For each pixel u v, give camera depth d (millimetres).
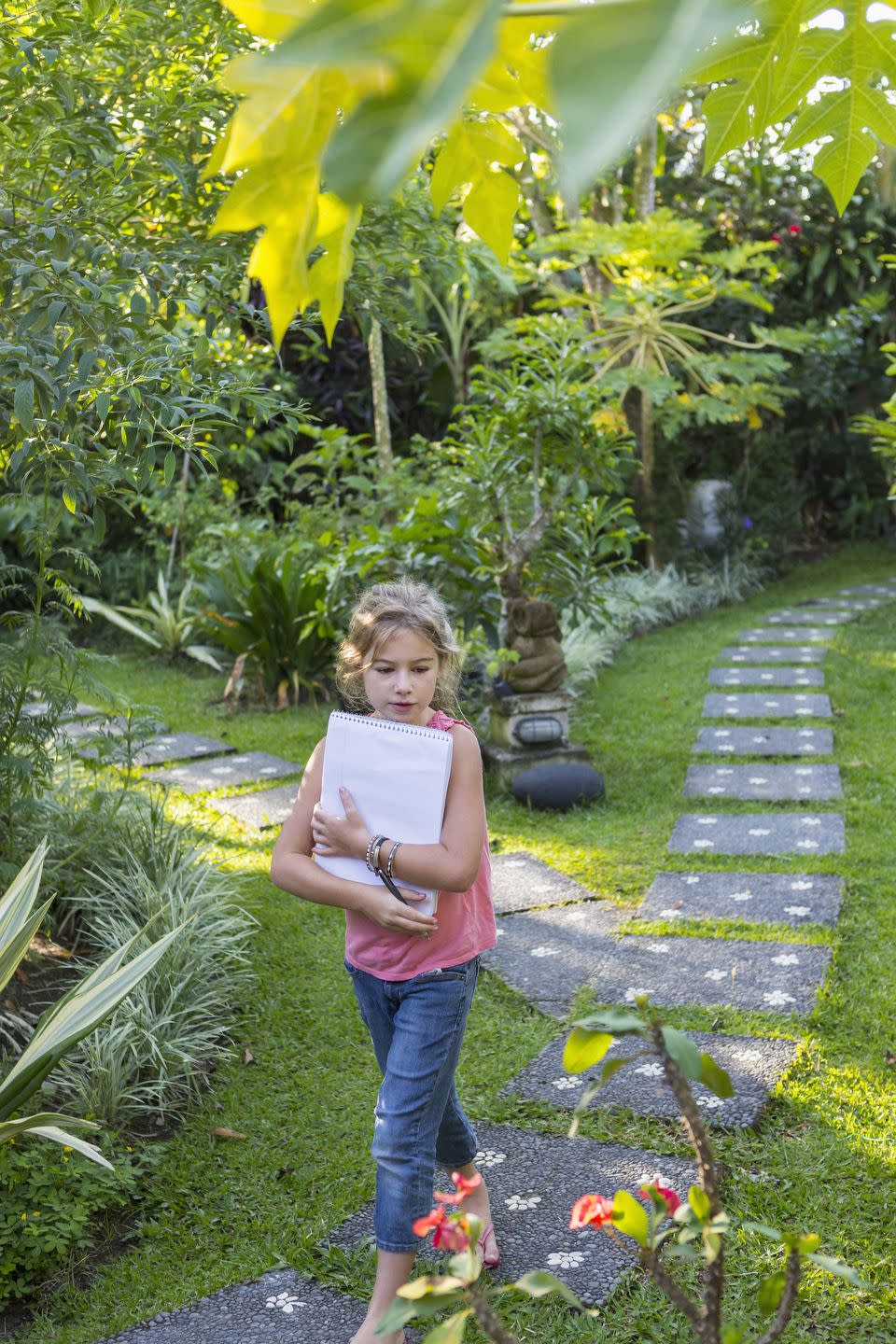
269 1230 2387
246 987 3494
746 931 3633
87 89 2777
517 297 10008
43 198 2926
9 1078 2271
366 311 3699
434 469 7207
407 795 1902
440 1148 2164
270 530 8688
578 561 5621
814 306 11773
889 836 4402
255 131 690
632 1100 2754
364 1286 2199
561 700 5383
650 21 418
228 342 4023
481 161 989
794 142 1000
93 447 2982
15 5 2652
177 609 8625
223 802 5281
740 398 9203
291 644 7023
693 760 5598
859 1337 1974
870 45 852
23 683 3516
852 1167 2428
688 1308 1140
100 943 3578
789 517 11352
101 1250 2379
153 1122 2846
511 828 4828
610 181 9023
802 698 6496
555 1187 2439
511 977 3436
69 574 8414
